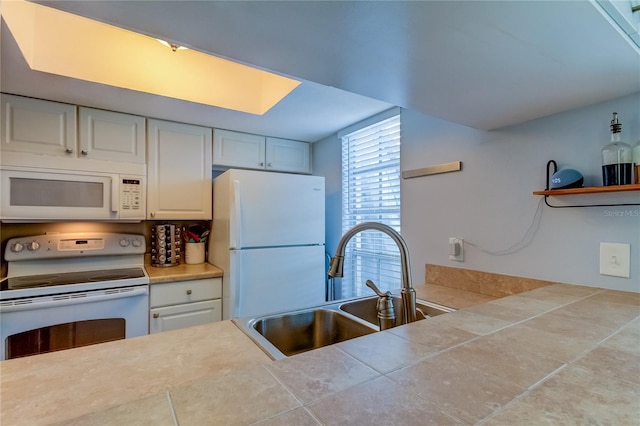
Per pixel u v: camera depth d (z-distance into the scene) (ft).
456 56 2.67
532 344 1.98
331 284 8.22
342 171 8.21
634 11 2.24
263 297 6.81
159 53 5.86
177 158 7.35
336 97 6.01
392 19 2.19
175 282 6.46
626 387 1.46
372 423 1.17
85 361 2.24
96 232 7.06
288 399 1.33
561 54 2.60
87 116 6.30
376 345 1.97
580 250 3.60
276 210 7.07
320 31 2.36
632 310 2.72
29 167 5.48
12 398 1.75
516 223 4.18
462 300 4.23
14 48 4.32
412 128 5.66
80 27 5.13
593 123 3.54
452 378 1.54
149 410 1.24
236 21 2.24
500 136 4.37
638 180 3.10
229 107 6.61
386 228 3.34
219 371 2.10
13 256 6.03
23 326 4.99
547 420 1.20
